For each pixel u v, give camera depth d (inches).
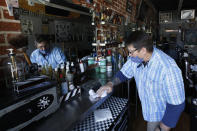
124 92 109.2
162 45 221.6
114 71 84.0
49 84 39.1
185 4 229.3
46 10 51.4
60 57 59.3
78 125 49.6
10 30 40.8
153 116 51.7
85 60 75.5
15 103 30.8
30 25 46.3
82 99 49.7
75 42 67.7
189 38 232.4
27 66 44.6
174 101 40.4
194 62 107.0
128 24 132.5
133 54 45.4
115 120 52.6
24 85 34.8
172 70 40.4
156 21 270.2
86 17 73.4
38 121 36.3
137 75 53.0
